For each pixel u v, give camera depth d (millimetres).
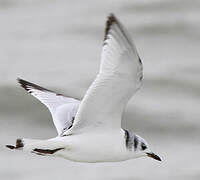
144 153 7988
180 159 15250
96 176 14477
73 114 8109
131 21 23719
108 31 6695
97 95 7227
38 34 23484
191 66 19891
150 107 17906
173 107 17891
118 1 26000
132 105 18031
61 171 14766
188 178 14164
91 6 26000
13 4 27297
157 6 24922
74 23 24141
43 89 8695
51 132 17281
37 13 25969
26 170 14828
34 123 17734
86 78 19188
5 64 20766
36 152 7383
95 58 20844
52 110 8320
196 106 17859
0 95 18859
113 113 7465
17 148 7320
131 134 7848
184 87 18875
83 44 22172
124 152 7750
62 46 22109
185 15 24016
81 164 15141
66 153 7547
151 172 14570
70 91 18422
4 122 17812
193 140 16359
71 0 27375
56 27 24000
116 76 7016
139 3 25359
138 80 7008
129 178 14320
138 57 6742
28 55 21469
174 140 16438
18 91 18984
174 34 22625
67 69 20016
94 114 7477
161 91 18766
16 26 24531
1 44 22719
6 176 14555
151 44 21984
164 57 20781
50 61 20781
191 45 21656
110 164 15086
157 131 17031
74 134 7656
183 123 17125
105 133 7598
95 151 7598
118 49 6781
